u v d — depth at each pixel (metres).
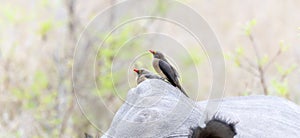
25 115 16.66
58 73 18.56
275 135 8.34
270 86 16.73
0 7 23.53
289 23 23.44
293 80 18.20
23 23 22.30
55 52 19.72
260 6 24.78
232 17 24.02
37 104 17.50
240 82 17.45
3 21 22.25
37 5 23.06
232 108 9.27
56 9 21.73
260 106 9.44
